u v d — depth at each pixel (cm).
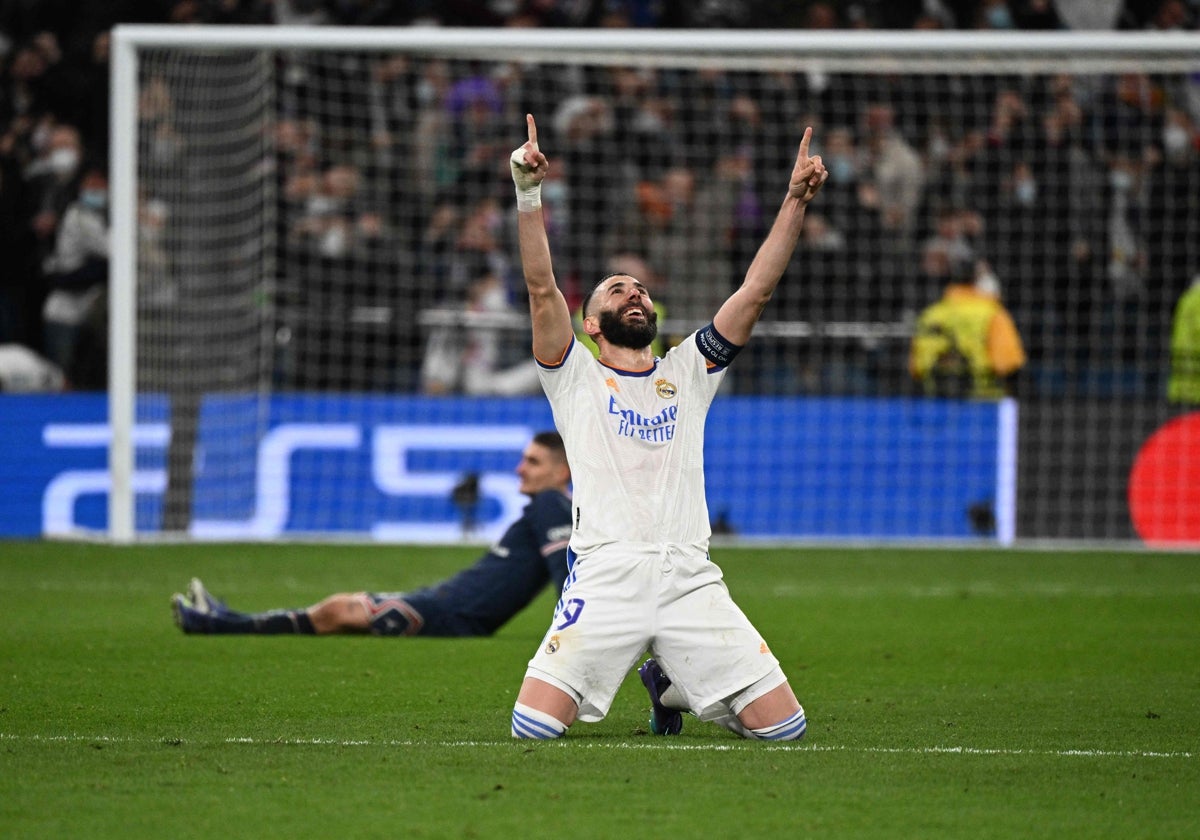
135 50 4550
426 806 1470
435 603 2861
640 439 1819
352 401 4962
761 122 6469
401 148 6338
